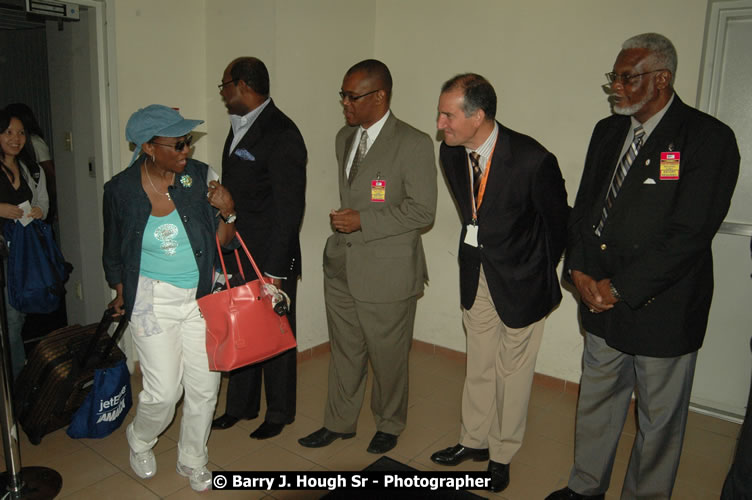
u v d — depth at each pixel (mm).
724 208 1824
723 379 3078
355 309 2537
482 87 2070
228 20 3334
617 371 2117
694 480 2514
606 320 2039
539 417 3053
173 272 2055
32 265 2881
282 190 2422
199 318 2146
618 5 2922
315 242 3648
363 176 2410
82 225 3406
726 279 3000
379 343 2479
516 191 2137
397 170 2359
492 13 3322
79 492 2287
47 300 2947
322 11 3404
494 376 2463
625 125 2084
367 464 2533
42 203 3008
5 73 4953
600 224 2078
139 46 3156
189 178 2059
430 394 3281
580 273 2119
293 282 2627
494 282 2234
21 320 2988
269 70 3221
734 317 3000
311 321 3730
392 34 3742
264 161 2436
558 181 2160
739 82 2805
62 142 3400
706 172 1794
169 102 3348
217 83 3455
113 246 2143
